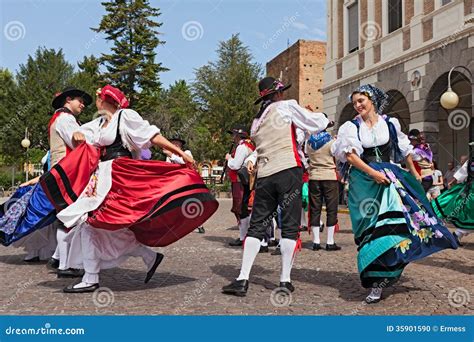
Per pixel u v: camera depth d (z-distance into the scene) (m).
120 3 27.08
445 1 13.67
